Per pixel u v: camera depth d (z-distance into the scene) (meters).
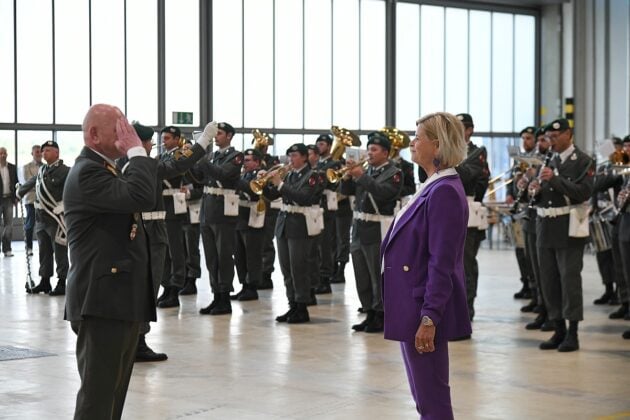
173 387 6.86
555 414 6.11
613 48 24.61
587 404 6.39
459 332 4.29
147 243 4.66
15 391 6.69
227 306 10.52
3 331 9.24
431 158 4.35
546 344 8.44
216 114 20.30
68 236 4.57
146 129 8.11
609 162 11.08
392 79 22.83
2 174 16.80
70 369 7.45
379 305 9.27
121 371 4.61
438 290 4.14
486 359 7.96
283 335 9.12
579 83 25.03
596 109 24.86
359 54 22.39
